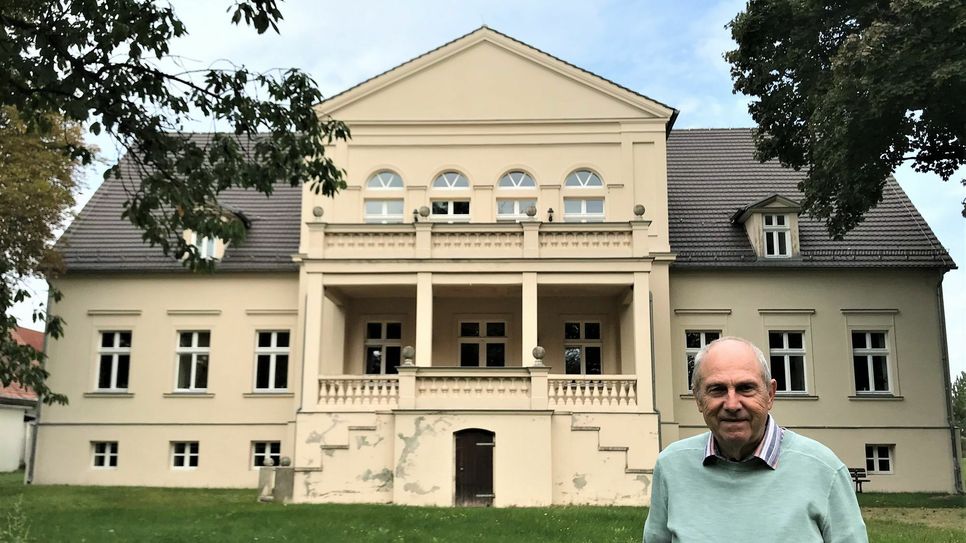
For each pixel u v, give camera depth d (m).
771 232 25.89
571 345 24.91
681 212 27.45
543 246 21.89
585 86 25.14
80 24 11.56
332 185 13.99
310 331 21.16
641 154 24.86
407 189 24.83
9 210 21.58
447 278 21.72
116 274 26.27
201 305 26.06
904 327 25.25
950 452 24.52
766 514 3.41
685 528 3.52
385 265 21.75
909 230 26.34
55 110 12.45
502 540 12.70
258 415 25.38
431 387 19.64
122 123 12.90
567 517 15.42
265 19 11.62
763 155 23.12
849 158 18.94
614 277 21.50
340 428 20.12
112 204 28.23
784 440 3.59
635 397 20.11
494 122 25.00
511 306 24.95
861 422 24.80
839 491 3.46
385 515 15.58
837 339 25.27
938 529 14.55
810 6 19.48
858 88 17.38
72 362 25.89
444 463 19.09
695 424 24.75
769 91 21.86
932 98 17.30
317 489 19.44
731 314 25.39
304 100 13.59
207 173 13.66
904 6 16.48
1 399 39.78
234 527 13.87
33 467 25.34
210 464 25.19
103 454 25.64
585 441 19.38
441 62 25.31
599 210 24.86
